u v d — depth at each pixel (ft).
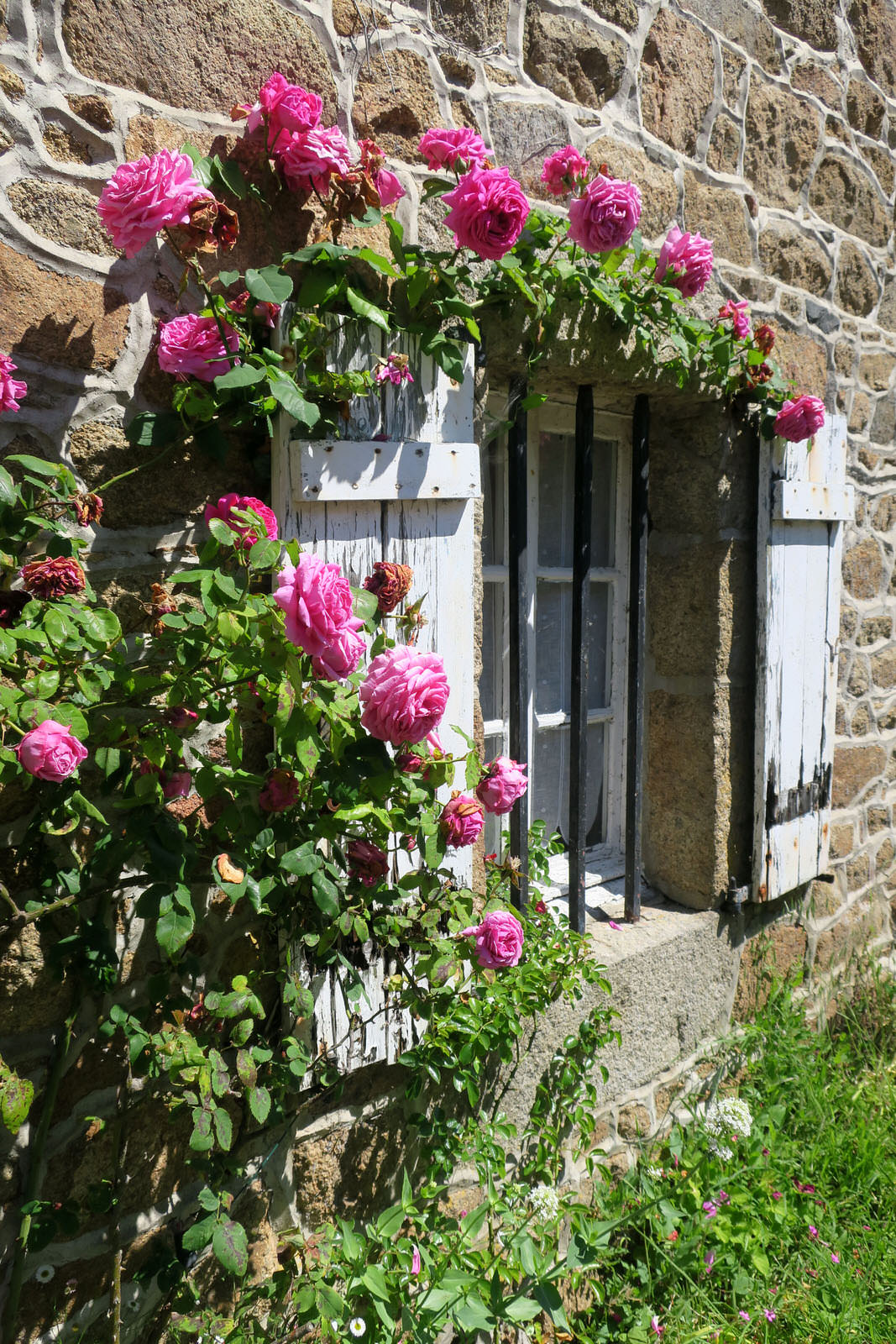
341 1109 6.22
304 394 5.36
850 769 10.85
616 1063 8.06
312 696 4.63
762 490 8.61
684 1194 7.87
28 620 4.28
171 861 4.69
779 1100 9.11
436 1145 6.61
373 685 4.72
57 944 4.83
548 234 6.34
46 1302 5.07
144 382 5.04
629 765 8.55
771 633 8.75
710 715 8.68
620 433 8.90
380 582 5.29
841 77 9.87
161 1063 4.78
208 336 4.87
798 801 9.31
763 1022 9.42
